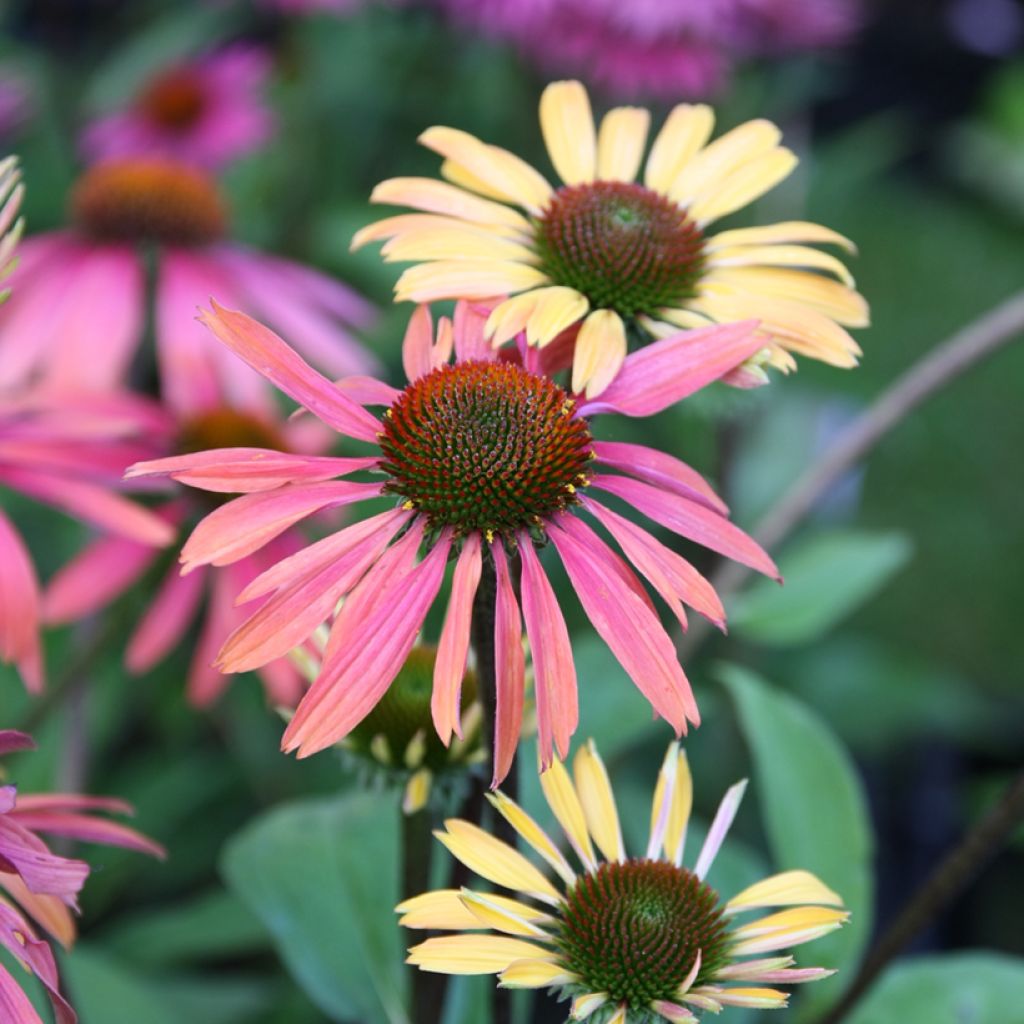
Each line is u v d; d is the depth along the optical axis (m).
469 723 0.47
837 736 0.86
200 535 0.43
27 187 1.01
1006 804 0.49
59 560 0.81
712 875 0.55
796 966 0.52
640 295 0.47
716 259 0.48
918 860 0.87
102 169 0.74
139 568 0.62
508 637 0.43
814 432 0.87
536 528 0.44
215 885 0.78
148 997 0.59
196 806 0.78
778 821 0.53
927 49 1.56
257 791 0.76
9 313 0.68
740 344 0.45
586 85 0.86
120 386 0.67
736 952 0.45
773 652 0.87
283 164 1.00
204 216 0.73
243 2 1.18
